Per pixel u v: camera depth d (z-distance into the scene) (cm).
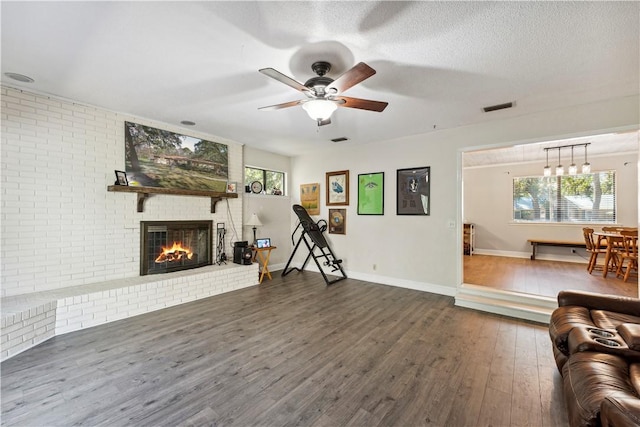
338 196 532
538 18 172
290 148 531
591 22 175
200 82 263
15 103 276
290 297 396
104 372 210
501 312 333
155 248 380
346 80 192
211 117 361
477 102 304
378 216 480
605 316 199
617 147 547
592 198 631
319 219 561
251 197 522
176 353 239
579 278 477
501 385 197
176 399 181
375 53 211
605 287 420
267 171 568
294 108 329
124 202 351
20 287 280
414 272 441
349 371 214
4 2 157
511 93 282
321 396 185
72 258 312
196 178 424
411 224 444
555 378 205
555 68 232
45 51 212
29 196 284
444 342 262
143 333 277
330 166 545
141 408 172
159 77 253
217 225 456
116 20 176
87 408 172
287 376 207
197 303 368
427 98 295
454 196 403
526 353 242
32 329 248
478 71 238
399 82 258
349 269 517
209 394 186
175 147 398
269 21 176
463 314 333
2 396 182
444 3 159
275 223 571
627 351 147
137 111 341
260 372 212
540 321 310
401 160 454
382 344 257
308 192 578
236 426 159
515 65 228
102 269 333
